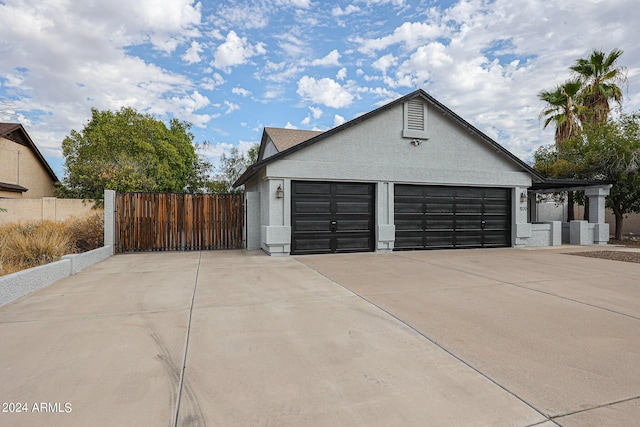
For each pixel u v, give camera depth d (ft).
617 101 58.34
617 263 30.32
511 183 43.09
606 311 16.17
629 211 56.08
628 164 46.39
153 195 38.47
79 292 19.43
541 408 8.30
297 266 28.37
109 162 63.62
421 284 21.65
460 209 41.63
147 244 38.27
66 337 12.62
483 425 7.63
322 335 12.97
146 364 10.49
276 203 34.55
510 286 21.18
